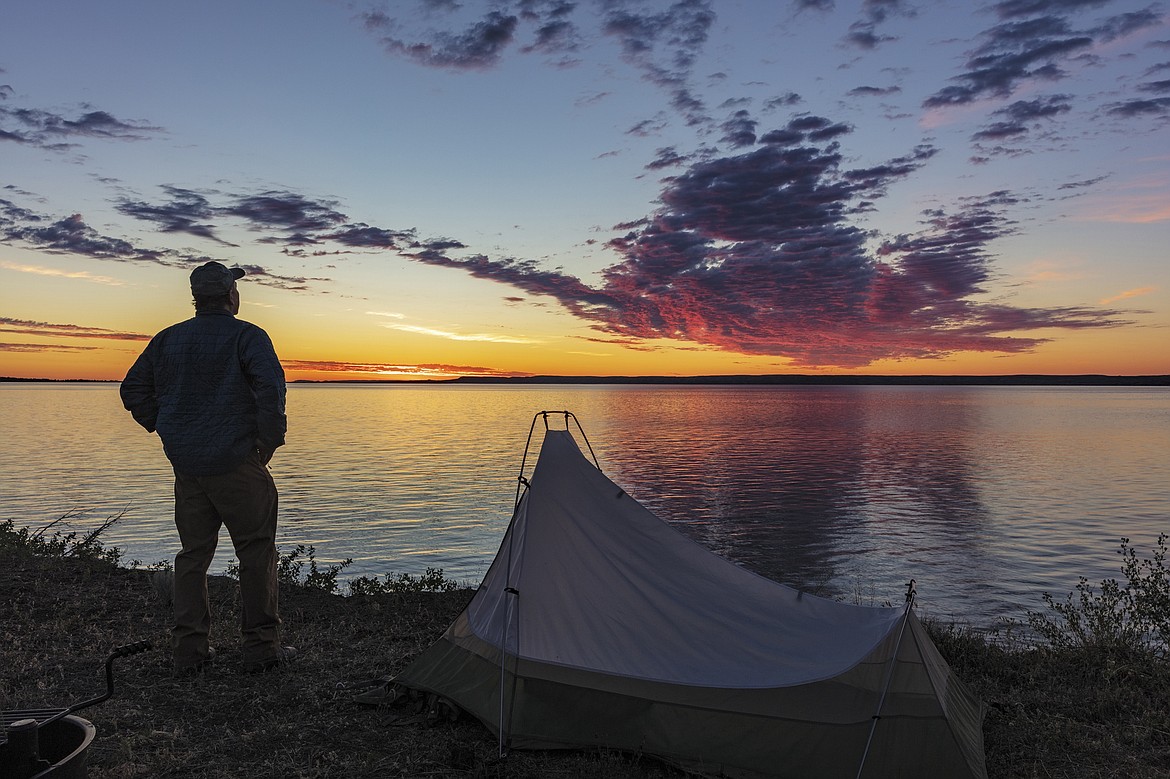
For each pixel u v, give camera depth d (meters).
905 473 42.66
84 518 23.95
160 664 5.29
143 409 5.00
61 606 6.82
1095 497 33.25
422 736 4.39
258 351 4.89
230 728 4.36
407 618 6.96
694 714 4.20
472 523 24.59
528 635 4.55
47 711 3.05
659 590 4.72
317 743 4.22
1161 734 4.66
